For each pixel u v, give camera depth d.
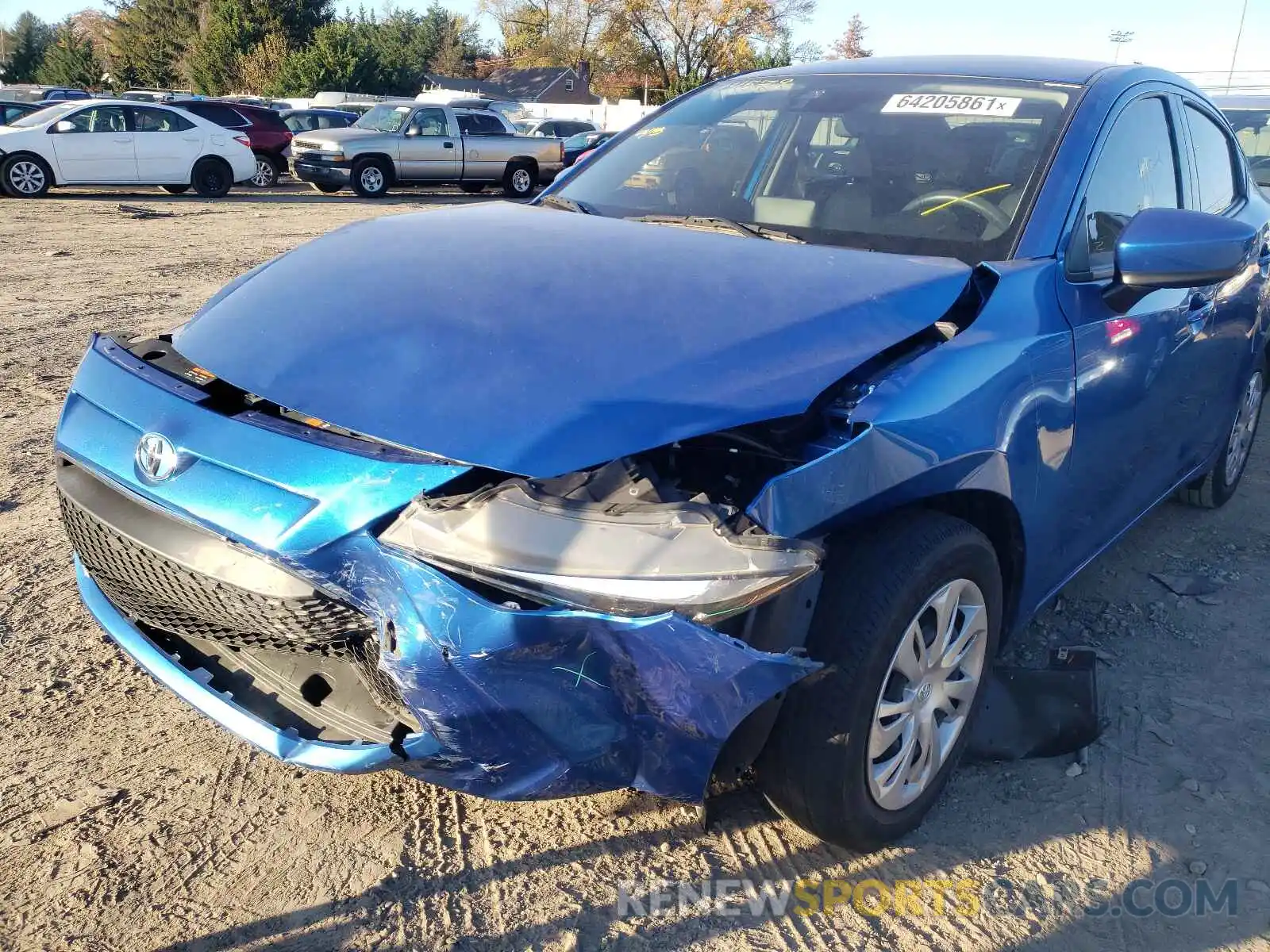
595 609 1.90
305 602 2.07
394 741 2.08
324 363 2.27
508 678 1.94
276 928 2.25
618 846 2.52
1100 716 3.14
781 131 3.49
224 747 2.84
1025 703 3.05
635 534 1.90
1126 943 2.31
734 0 56.03
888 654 2.27
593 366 2.16
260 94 50.62
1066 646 3.56
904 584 2.26
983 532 2.76
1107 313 3.00
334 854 2.47
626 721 2.01
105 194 18.25
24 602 3.57
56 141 16.47
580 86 60.34
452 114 20.88
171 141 17.61
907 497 2.31
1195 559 4.32
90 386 2.56
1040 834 2.64
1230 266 2.78
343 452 2.06
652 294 2.41
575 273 2.53
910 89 3.50
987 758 2.93
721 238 2.83
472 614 1.91
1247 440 4.91
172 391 2.37
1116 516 3.46
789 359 2.24
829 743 2.24
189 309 8.55
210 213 15.84
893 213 3.08
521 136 21.86
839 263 2.64
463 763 2.04
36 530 4.16
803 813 2.35
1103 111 3.24
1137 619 3.78
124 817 2.55
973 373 2.46
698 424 2.05
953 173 3.12
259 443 2.14
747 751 2.21
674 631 1.91
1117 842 2.62
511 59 73.12
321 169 19.73
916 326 2.44
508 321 2.31
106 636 3.38
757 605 2.05
